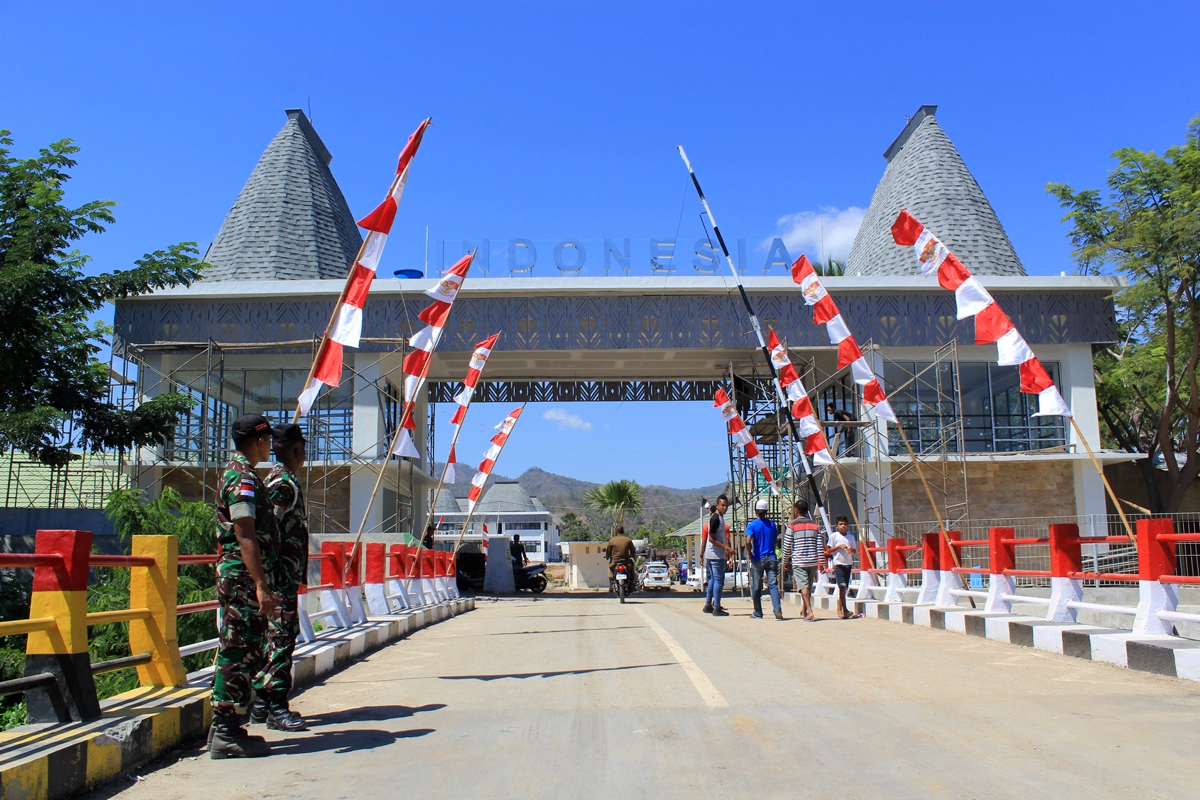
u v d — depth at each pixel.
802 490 30.38
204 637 14.34
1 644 15.34
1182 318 27.41
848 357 16.64
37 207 19.75
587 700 6.91
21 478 30.45
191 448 26.95
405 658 9.90
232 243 29.72
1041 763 4.82
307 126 32.75
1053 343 27.19
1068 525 9.98
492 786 4.62
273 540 5.92
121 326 26.73
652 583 50.50
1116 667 8.06
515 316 27.12
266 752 5.39
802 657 9.09
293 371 27.28
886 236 32.19
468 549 34.78
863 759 4.97
